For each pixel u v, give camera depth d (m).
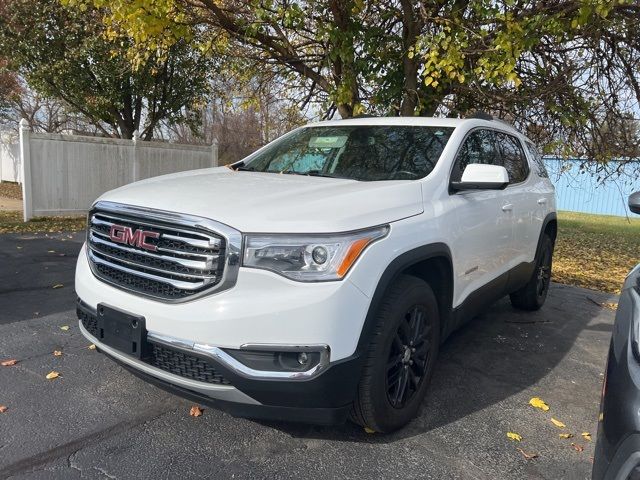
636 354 1.98
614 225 20.19
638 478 1.71
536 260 5.38
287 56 7.91
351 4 6.80
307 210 2.68
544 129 8.42
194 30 8.10
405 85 7.63
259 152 4.54
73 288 5.89
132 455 2.77
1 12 13.16
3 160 22.28
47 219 11.75
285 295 2.51
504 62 6.17
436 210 3.31
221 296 2.54
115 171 12.91
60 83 14.09
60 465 2.66
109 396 3.40
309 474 2.68
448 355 4.46
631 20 6.94
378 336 2.77
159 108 15.44
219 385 2.58
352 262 2.60
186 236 2.65
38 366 3.80
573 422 3.39
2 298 5.39
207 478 2.61
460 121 4.16
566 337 5.11
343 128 4.32
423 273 3.46
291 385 2.50
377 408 2.84
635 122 8.44
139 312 2.72
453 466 2.82
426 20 6.77
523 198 4.84
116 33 8.84
